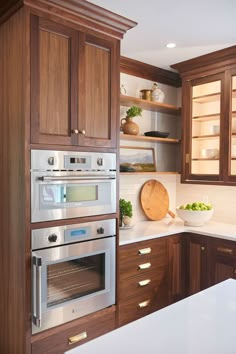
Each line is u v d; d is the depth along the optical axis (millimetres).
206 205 3186
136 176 3410
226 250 2705
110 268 2400
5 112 2131
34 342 1994
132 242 2570
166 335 949
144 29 2471
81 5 2070
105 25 2277
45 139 2016
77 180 2164
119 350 867
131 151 3348
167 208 3629
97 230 2305
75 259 2186
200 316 1079
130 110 3021
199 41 2709
